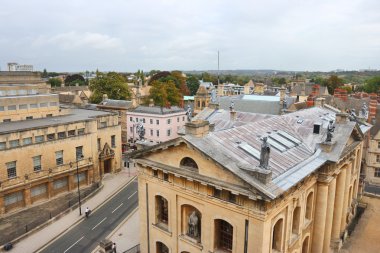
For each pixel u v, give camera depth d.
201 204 26.80
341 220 39.22
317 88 102.56
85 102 109.50
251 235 23.75
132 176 69.00
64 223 47.12
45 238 42.94
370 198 54.69
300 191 28.36
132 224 46.78
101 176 67.31
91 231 44.97
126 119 94.50
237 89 190.62
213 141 27.48
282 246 26.53
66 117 65.81
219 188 24.38
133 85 155.12
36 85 82.06
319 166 29.33
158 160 29.50
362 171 69.31
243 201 23.75
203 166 25.89
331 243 37.56
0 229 45.03
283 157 28.97
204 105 100.94
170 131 90.62
